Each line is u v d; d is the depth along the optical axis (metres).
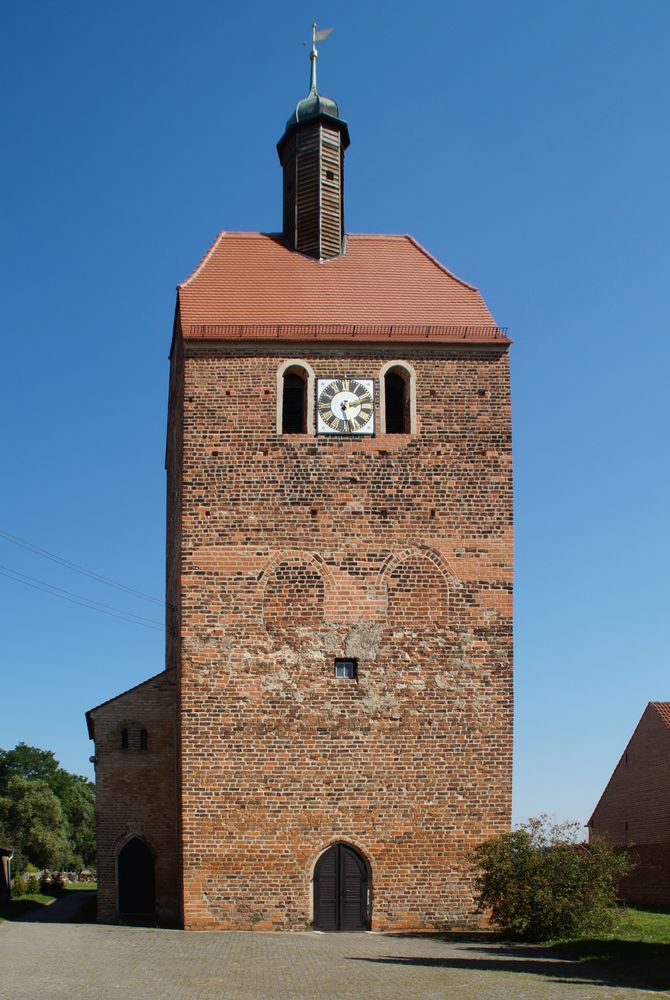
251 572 33.34
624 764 53.56
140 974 21.78
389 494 34.22
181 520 33.97
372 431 34.62
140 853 35.94
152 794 36.12
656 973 21.81
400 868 31.91
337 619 33.22
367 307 37.28
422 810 32.28
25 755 107.75
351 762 32.34
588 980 21.38
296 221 40.56
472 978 21.66
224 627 32.94
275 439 34.34
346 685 32.78
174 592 39.16
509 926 29.86
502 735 32.91
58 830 94.19
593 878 29.86
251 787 32.03
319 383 34.88
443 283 38.91
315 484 34.09
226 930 31.20
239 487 33.94
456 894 31.92
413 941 29.14
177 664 37.09
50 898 59.16
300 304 37.19
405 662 33.09
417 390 35.06
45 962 23.39
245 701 32.50
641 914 41.16
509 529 34.25
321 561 33.56
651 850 49.75
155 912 35.31
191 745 32.16
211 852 31.64
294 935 30.34
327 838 31.91
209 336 34.84
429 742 32.66
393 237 41.47
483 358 35.41
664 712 50.22
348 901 31.67
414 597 33.53
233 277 38.56
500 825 32.41
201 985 20.48
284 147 42.19
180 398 37.75
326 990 20.08
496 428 34.97
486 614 33.62
